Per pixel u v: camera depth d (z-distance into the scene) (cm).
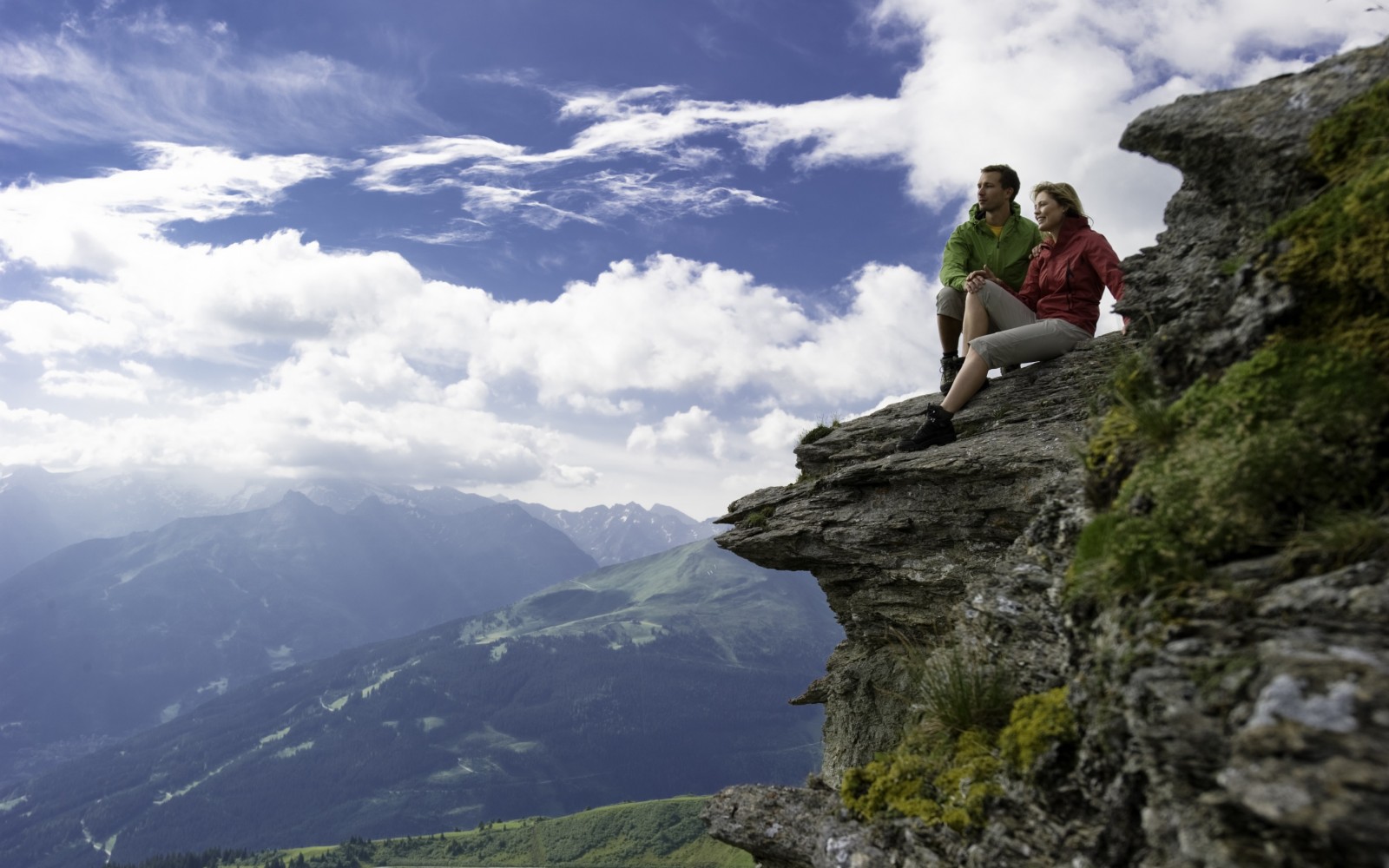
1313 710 301
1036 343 984
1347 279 433
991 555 898
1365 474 381
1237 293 506
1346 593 341
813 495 1140
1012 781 527
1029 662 610
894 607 1015
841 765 1027
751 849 860
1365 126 481
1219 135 566
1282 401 420
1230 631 365
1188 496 428
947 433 997
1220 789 338
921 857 570
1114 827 423
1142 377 589
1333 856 276
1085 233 992
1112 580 442
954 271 1095
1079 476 655
